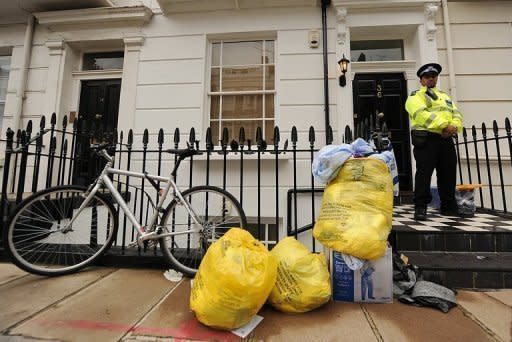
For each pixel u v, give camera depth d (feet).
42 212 8.14
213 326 4.97
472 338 4.78
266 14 14.55
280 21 14.44
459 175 13.57
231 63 15.03
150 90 14.64
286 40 14.32
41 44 15.75
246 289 4.76
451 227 8.39
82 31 15.40
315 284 5.57
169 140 14.20
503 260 7.16
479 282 6.63
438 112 9.56
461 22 14.56
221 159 13.12
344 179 6.28
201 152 8.63
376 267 6.04
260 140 8.72
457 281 6.68
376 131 8.50
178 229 12.21
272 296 5.62
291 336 4.86
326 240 6.04
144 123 14.43
